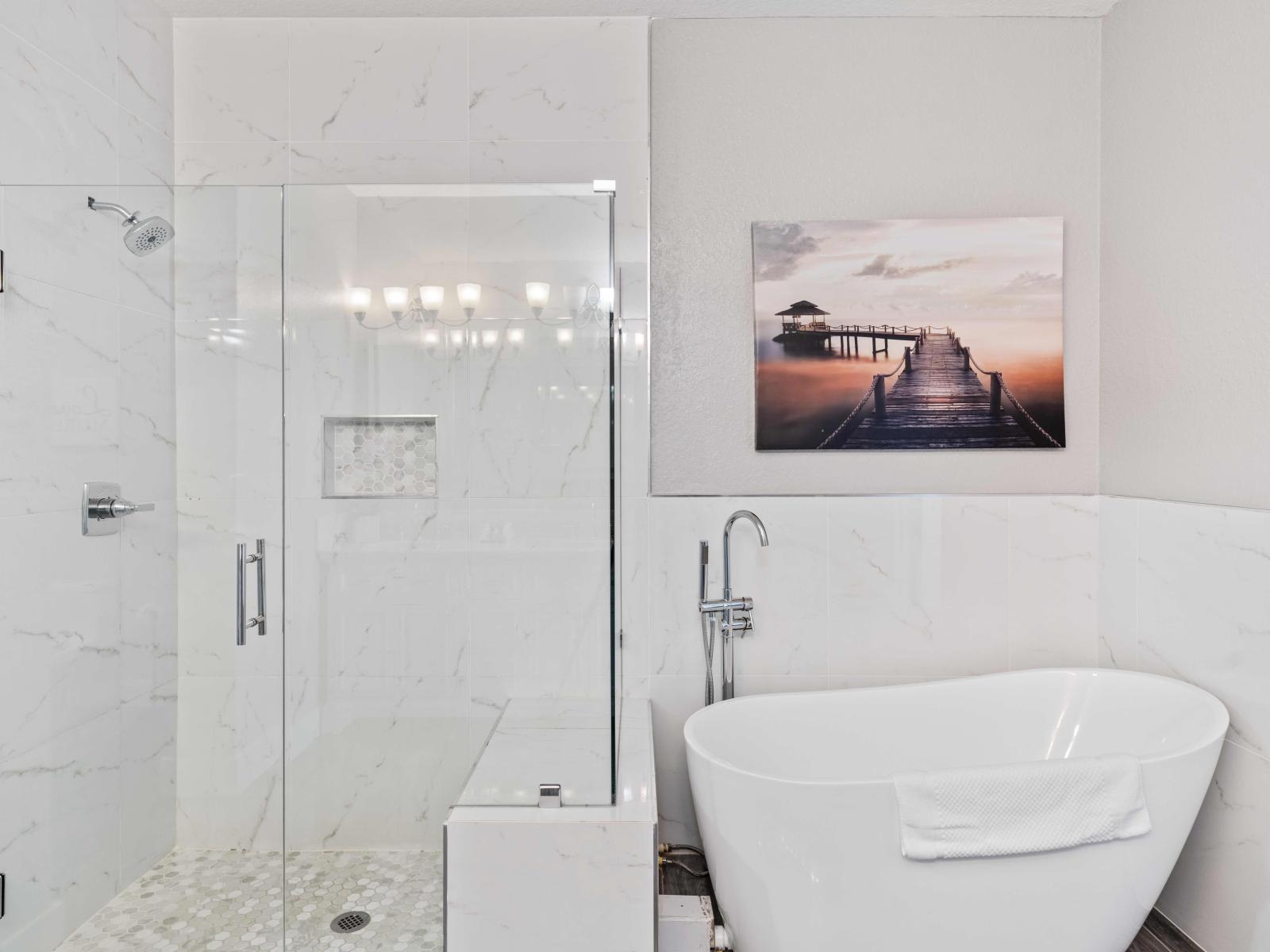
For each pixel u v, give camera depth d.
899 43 2.58
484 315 1.82
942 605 2.57
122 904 1.84
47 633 1.82
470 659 1.84
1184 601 2.18
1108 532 2.51
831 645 2.56
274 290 1.86
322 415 1.84
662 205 2.57
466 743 1.84
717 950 1.96
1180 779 1.85
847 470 2.57
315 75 2.53
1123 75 2.46
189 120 2.53
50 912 1.81
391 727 1.84
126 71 2.29
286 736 1.85
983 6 2.53
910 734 2.38
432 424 1.83
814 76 2.57
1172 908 2.19
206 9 2.47
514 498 1.83
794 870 1.78
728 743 2.25
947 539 2.57
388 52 2.54
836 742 2.36
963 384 2.57
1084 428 2.58
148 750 1.88
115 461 1.87
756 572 2.56
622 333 2.54
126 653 1.86
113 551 1.87
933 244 2.57
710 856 1.94
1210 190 2.11
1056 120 2.58
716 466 2.57
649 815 1.78
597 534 1.83
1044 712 2.39
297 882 1.84
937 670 2.56
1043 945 1.80
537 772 1.83
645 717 2.42
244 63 2.53
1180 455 2.22
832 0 2.49
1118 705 2.28
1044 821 1.75
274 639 1.88
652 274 2.57
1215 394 2.09
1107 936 1.85
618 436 1.88
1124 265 2.46
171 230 1.85
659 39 2.56
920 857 1.71
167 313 1.87
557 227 1.82
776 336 2.56
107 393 1.85
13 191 1.81
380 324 1.83
